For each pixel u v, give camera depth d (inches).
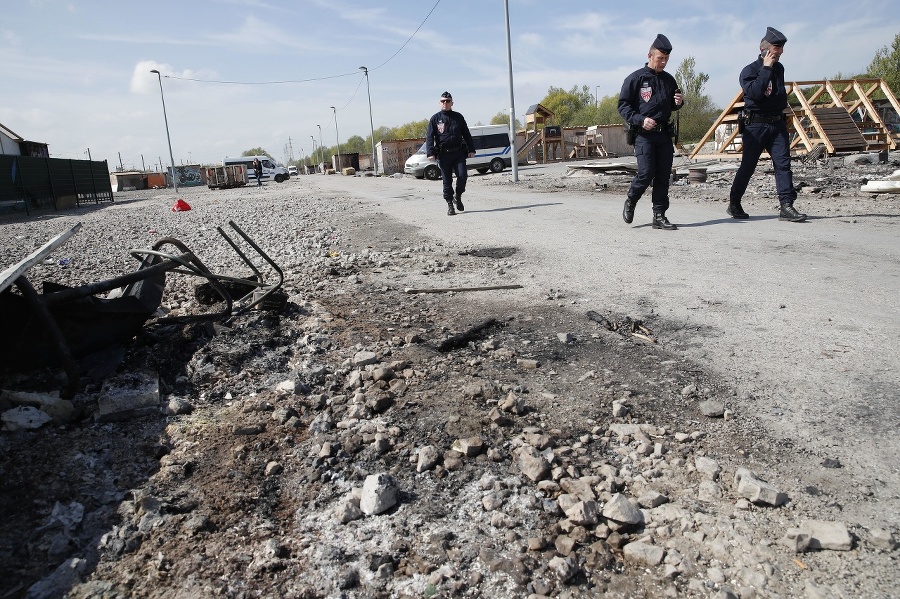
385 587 73.9
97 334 133.6
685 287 197.8
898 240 247.6
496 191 649.0
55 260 367.9
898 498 83.8
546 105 3223.4
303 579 75.6
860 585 69.0
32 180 976.3
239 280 177.3
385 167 2020.2
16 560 80.6
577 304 187.6
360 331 167.6
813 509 82.7
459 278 234.5
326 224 462.0
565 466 95.9
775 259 227.0
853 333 145.9
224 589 73.9
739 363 133.6
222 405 124.9
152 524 86.5
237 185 1704.0
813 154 706.8
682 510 83.7
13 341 119.6
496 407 115.1
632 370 133.3
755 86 294.4
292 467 100.5
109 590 74.9
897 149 813.2
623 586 72.0
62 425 115.6
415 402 120.3
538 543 78.4
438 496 90.7
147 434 113.0
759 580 70.4
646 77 297.4
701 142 829.2
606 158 1662.2
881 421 104.0
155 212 813.9
